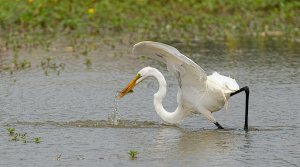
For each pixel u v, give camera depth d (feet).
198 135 40.14
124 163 34.40
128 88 43.93
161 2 93.61
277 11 92.22
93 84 54.75
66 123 42.88
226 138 39.37
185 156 35.68
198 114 45.91
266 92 51.57
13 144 37.96
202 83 41.09
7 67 61.52
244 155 35.83
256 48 71.56
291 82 54.90
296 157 35.47
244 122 43.21
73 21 84.07
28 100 49.19
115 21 84.89
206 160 34.94
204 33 81.71
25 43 74.02
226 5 93.50
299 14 91.66
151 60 65.87
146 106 47.70
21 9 85.87
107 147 37.45
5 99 49.52
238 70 59.88
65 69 61.16
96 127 41.98
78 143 38.27
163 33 81.71
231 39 77.97
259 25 86.58
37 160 34.99
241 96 50.52
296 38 78.13
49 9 86.12
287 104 47.78
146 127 42.16
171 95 51.29
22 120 43.65
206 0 92.38
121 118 44.39
